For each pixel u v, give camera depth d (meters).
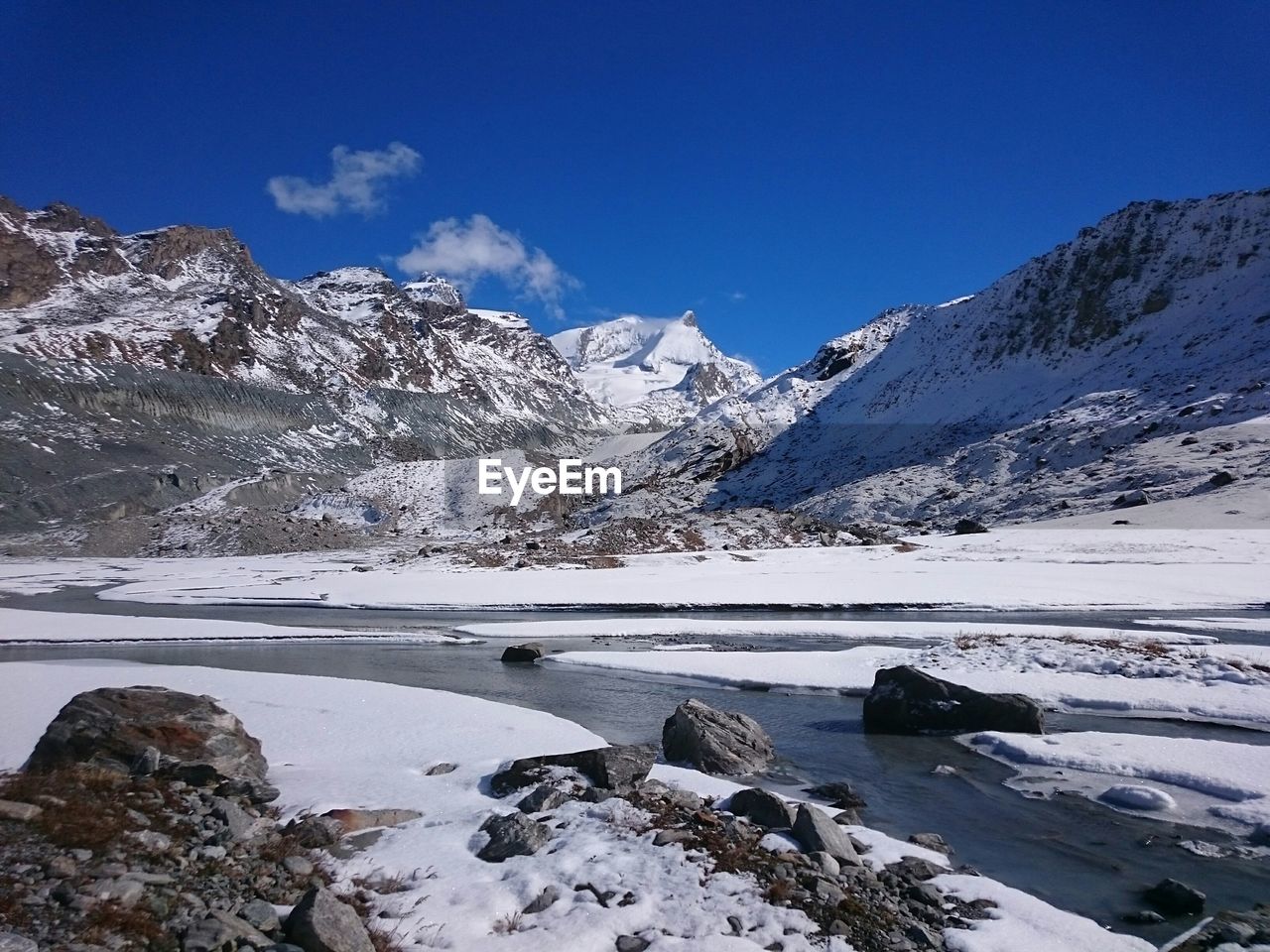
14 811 7.97
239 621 35.75
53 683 18.28
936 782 12.23
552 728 14.48
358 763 12.25
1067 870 8.99
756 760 12.98
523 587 45.75
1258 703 15.68
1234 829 10.17
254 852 8.32
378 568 61.03
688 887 7.91
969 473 93.56
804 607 36.72
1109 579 42.28
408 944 6.86
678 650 25.78
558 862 8.45
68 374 153.62
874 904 7.73
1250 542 52.84
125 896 6.74
